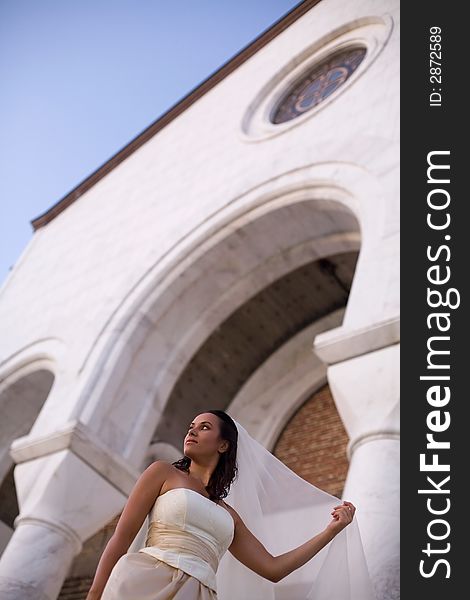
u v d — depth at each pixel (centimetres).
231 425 296
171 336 808
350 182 642
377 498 376
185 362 812
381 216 571
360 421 440
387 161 624
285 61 983
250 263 799
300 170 723
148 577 234
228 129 961
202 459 285
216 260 797
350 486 397
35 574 580
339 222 712
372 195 602
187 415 951
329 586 296
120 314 802
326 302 929
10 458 924
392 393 438
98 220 1080
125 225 985
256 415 901
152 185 1023
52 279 1038
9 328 1005
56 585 593
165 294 799
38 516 621
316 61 938
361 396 452
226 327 926
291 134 804
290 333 956
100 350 771
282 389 910
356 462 414
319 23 988
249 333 941
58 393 760
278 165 768
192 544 246
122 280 860
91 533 648
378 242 546
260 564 281
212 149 955
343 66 894
